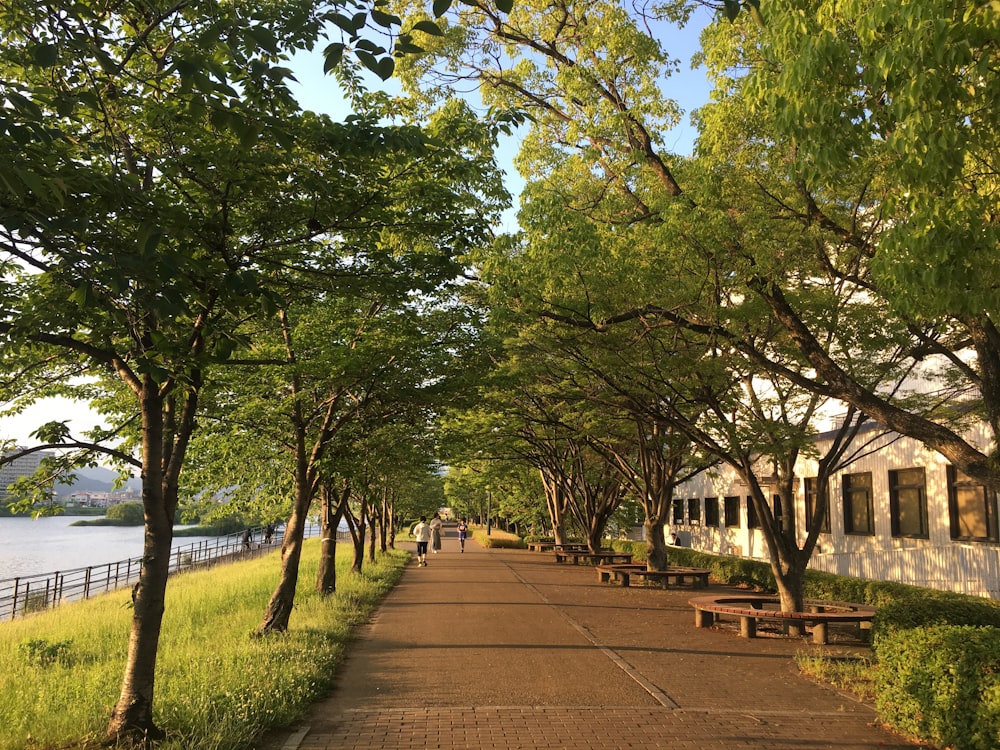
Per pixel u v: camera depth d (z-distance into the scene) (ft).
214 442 44.80
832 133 17.54
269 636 34.55
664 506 70.69
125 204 14.51
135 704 19.61
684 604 53.98
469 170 23.53
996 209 17.93
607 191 38.68
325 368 34.73
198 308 18.49
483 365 41.45
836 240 30.30
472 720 22.50
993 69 15.12
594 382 44.52
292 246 22.35
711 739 20.53
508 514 178.29
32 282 20.83
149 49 16.66
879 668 23.13
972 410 41.04
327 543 55.67
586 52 37.04
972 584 54.08
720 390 41.96
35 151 12.57
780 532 41.19
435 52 40.91
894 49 15.08
